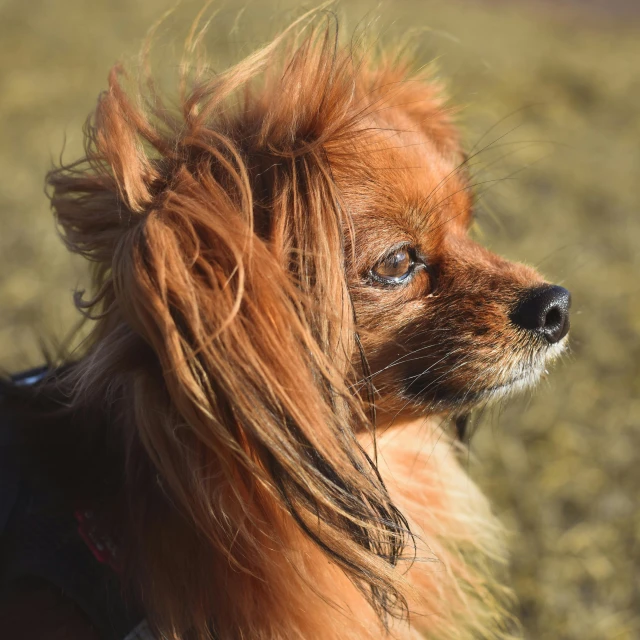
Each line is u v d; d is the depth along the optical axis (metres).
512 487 2.50
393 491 1.61
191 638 1.26
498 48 6.25
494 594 2.15
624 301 3.36
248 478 1.19
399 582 1.29
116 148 1.17
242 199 1.14
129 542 1.26
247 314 1.09
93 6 6.84
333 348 1.21
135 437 1.26
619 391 2.88
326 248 1.21
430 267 1.44
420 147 1.46
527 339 1.41
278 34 1.42
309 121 1.29
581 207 4.11
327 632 1.31
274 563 1.24
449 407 1.45
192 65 1.49
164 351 1.06
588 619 2.14
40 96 4.89
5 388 1.45
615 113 5.33
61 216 1.33
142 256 1.07
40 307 3.17
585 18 8.52
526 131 4.83
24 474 1.31
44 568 1.21
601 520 2.41
